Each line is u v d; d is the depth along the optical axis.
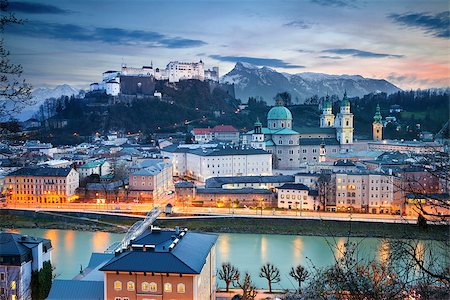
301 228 170.25
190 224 178.00
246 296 92.00
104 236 170.00
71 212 195.75
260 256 138.00
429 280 37.59
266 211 192.62
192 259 84.44
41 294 96.19
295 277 100.94
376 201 186.00
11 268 92.44
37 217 194.88
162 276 80.19
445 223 37.94
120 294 81.19
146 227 164.62
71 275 116.94
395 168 198.88
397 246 38.75
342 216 177.62
